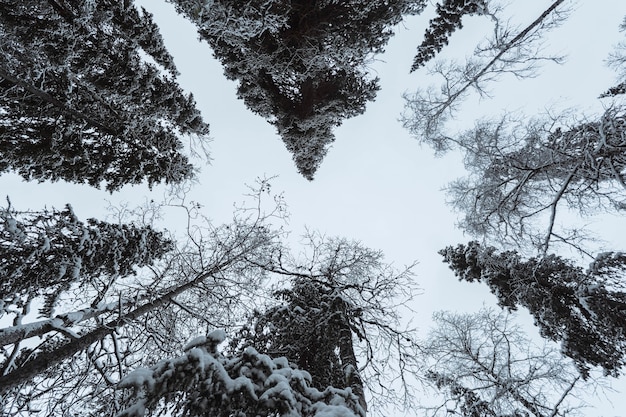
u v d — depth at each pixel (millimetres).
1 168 8188
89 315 6207
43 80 8188
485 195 11219
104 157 9562
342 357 5504
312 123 12016
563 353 9617
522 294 10469
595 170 8352
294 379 3314
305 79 11375
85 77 8625
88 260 6398
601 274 9219
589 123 8344
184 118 10555
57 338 6590
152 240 8234
